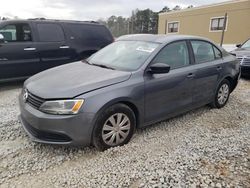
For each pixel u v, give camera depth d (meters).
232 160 3.24
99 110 3.14
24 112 3.30
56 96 3.05
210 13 25.27
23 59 6.50
